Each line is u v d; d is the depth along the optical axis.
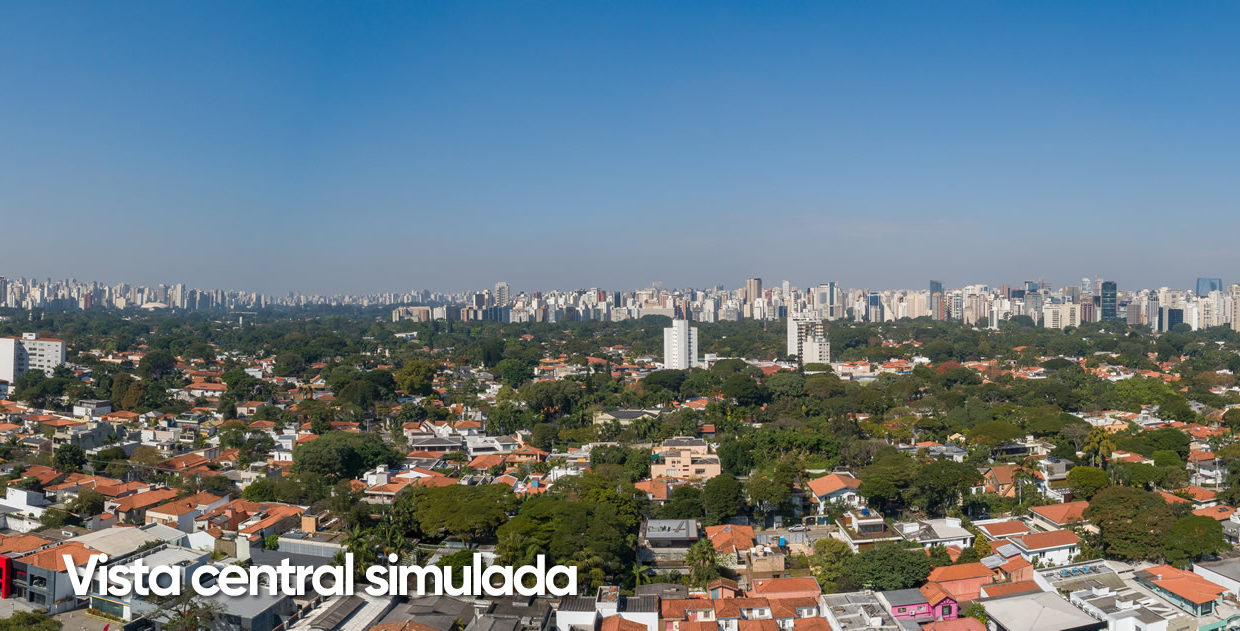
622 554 123.25
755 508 152.88
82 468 180.62
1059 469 171.75
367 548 120.81
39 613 107.19
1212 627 106.06
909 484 155.25
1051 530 140.50
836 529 143.38
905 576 114.94
